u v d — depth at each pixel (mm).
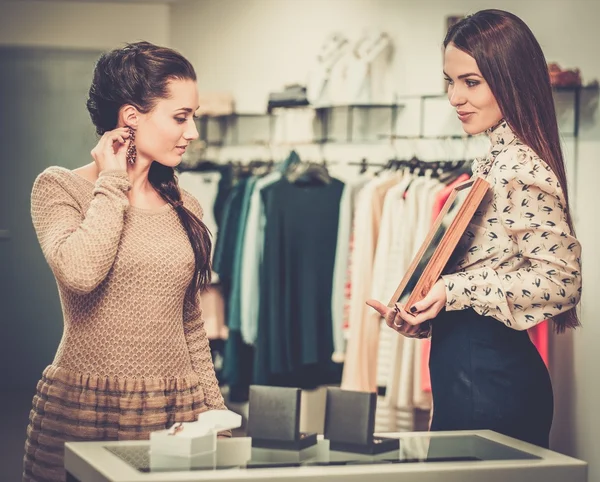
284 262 4621
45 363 5875
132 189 2146
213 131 5535
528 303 1955
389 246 4258
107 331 2041
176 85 2086
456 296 1960
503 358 2020
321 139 5223
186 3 5562
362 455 1564
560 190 1968
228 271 4895
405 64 4941
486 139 4730
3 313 5844
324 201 4621
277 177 4750
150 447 1548
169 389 2092
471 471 1498
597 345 4121
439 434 1761
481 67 2016
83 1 5617
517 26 2029
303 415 4801
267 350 4664
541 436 2049
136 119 2090
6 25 5637
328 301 4637
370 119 5074
